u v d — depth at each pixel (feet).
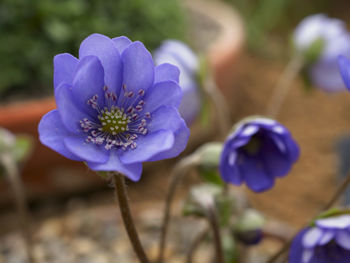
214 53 1.22
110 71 0.44
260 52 1.88
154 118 0.44
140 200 1.17
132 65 0.44
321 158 1.31
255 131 0.53
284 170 0.56
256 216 0.65
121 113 0.44
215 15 1.63
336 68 0.84
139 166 0.42
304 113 1.52
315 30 0.84
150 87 0.44
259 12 1.95
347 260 0.53
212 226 0.58
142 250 0.48
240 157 0.56
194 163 0.64
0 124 0.97
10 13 1.14
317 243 0.51
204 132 1.30
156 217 0.97
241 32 1.44
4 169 0.69
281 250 0.60
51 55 1.15
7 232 1.06
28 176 1.10
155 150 0.40
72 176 1.12
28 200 1.13
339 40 0.83
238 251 0.70
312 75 0.87
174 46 0.76
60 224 0.97
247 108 1.54
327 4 2.20
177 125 0.41
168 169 1.27
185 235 0.93
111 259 0.89
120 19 1.22
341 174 1.03
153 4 1.27
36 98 1.12
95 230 0.95
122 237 0.94
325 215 0.52
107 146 0.43
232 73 1.30
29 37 1.14
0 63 1.12
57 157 1.06
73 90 0.42
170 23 1.30
